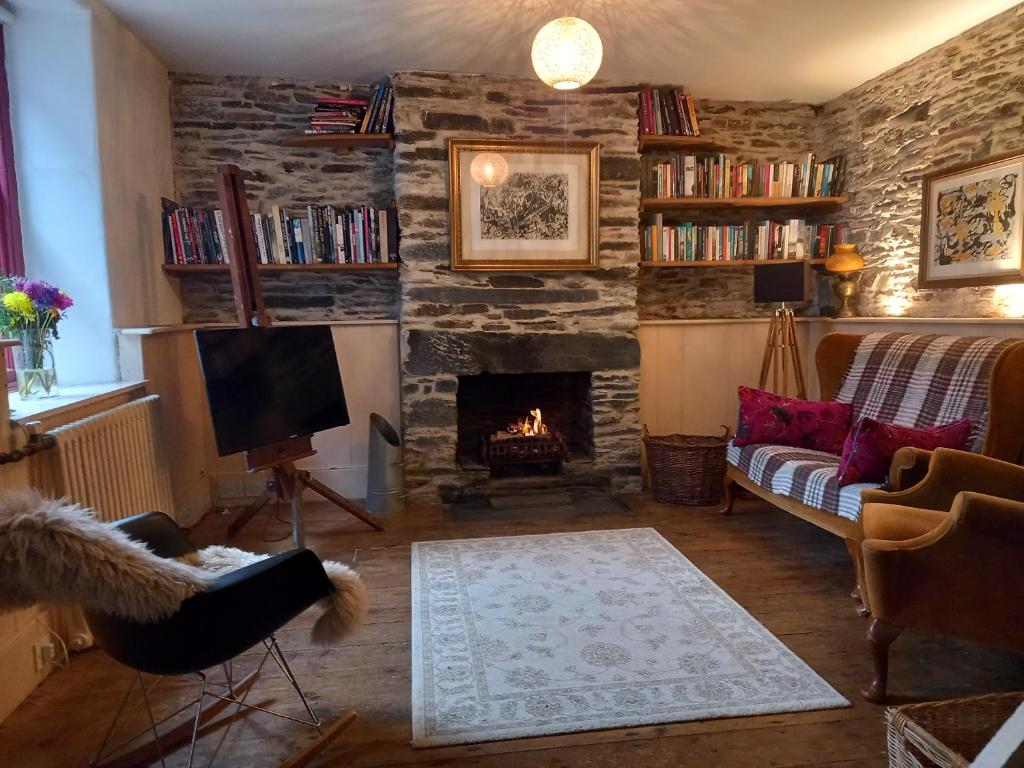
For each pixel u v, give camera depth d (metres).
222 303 4.20
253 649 2.35
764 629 2.43
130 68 3.45
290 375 3.15
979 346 2.97
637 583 2.84
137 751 1.75
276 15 3.21
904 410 3.19
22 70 2.99
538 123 4.00
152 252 3.71
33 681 2.11
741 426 3.58
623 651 2.28
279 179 4.23
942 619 1.93
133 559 1.36
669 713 1.93
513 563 3.09
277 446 3.04
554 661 2.22
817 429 3.42
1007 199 3.21
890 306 4.09
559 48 2.49
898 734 1.44
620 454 4.29
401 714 1.96
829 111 4.62
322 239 4.02
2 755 1.79
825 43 3.62
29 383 2.56
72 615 2.36
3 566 1.30
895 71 3.99
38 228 3.06
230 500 4.11
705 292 4.75
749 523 3.66
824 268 4.65
